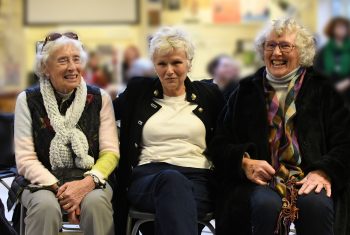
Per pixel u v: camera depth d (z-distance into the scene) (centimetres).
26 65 671
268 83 275
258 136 268
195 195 260
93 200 251
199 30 661
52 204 247
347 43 564
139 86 286
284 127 266
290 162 265
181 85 279
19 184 264
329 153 260
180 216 237
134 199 263
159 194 243
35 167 262
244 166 262
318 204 242
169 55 269
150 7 670
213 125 282
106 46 666
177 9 666
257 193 252
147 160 275
